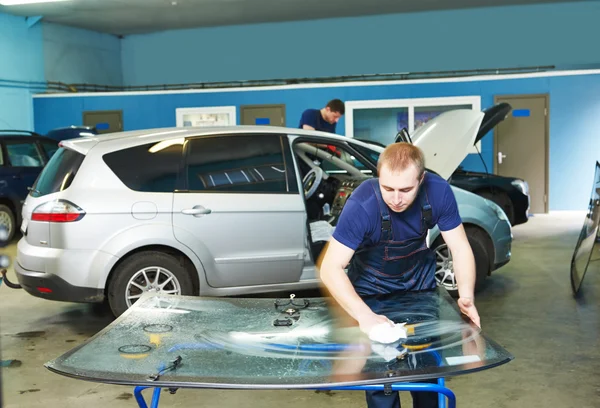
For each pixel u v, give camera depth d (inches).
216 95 530.3
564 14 595.2
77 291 179.2
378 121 502.9
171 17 611.2
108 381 73.4
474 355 79.0
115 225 179.8
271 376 74.0
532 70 555.5
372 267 109.0
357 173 236.4
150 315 98.5
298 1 559.5
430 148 251.3
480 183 367.6
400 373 73.8
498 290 240.8
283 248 193.6
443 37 619.8
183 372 75.6
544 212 489.4
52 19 588.4
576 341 178.9
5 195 354.9
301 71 655.1
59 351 177.0
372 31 633.6
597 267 283.6
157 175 186.1
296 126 518.3
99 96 553.0
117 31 671.1
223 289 190.2
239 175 192.5
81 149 185.5
